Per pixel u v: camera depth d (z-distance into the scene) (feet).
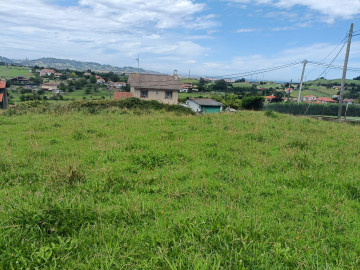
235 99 137.08
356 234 9.97
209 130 32.09
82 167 16.67
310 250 8.59
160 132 30.12
